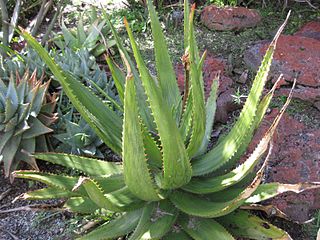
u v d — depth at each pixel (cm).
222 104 130
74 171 122
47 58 87
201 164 100
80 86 101
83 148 121
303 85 132
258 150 86
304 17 167
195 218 95
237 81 141
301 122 126
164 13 173
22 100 118
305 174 110
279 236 91
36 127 118
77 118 131
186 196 96
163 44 101
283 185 89
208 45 156
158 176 96
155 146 94
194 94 87
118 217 99
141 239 87
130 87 72
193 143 94
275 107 130
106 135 98
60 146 124
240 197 81
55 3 181
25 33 84
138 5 180
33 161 118
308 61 136
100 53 152
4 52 147
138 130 78
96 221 107
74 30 161
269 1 175
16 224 112
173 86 104
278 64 136
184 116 99
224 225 97
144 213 94
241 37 159
